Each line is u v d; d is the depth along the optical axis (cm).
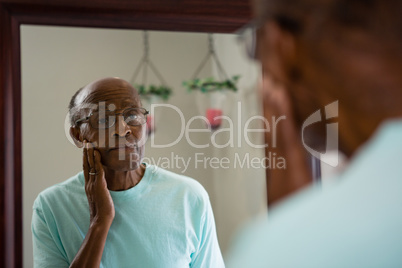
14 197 124
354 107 18
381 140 17
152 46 240
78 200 97
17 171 125
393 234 16
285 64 19
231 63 215
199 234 100
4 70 123
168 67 241
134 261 94
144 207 97
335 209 18
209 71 244
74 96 103
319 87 18
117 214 96
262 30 20
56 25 132
